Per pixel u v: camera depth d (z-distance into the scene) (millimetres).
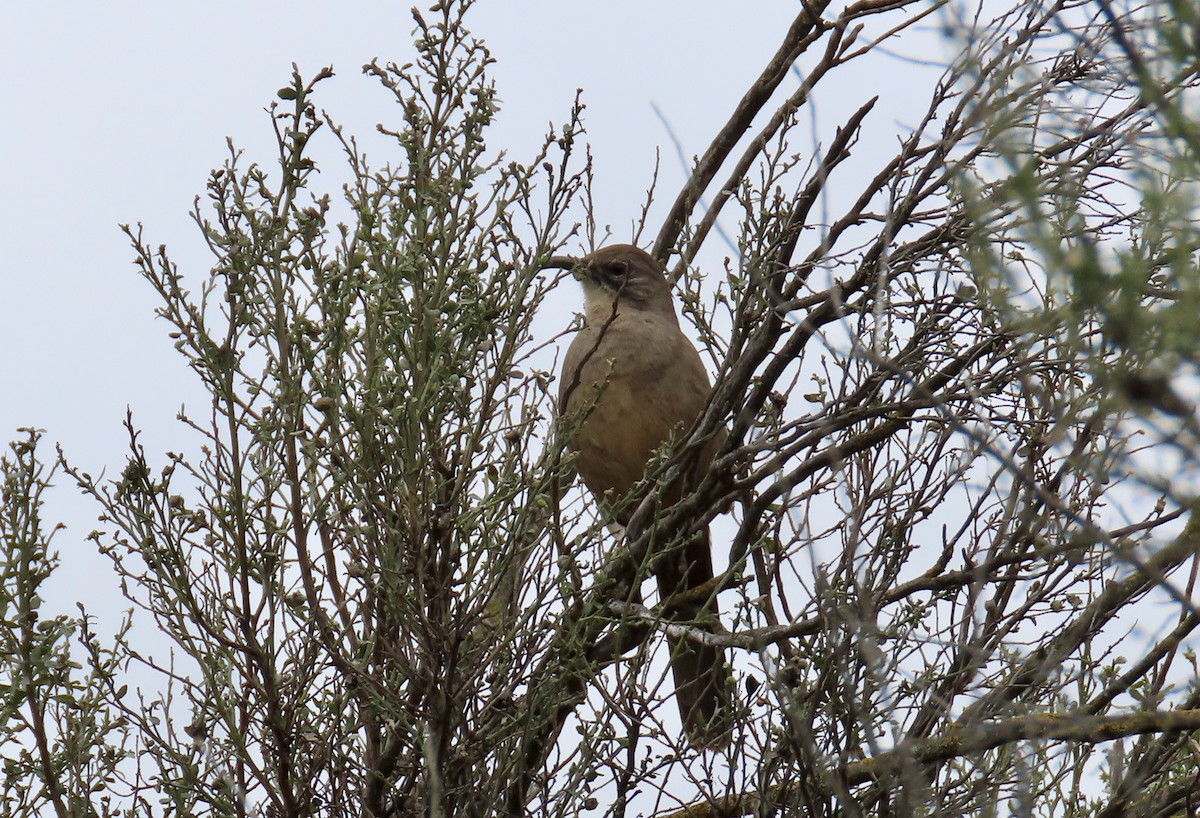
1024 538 8531
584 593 8984
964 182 5852
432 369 8461
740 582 8547
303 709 8836
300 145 8680
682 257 10242
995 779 8289
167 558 8555
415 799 8797
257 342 8742
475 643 8688
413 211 8961
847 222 9328
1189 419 5070
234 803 8508
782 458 9203
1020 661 8719
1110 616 8586
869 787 8305
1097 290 5211
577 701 8930
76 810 8531
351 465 8430
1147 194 5125
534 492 8562
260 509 8703
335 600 8891
